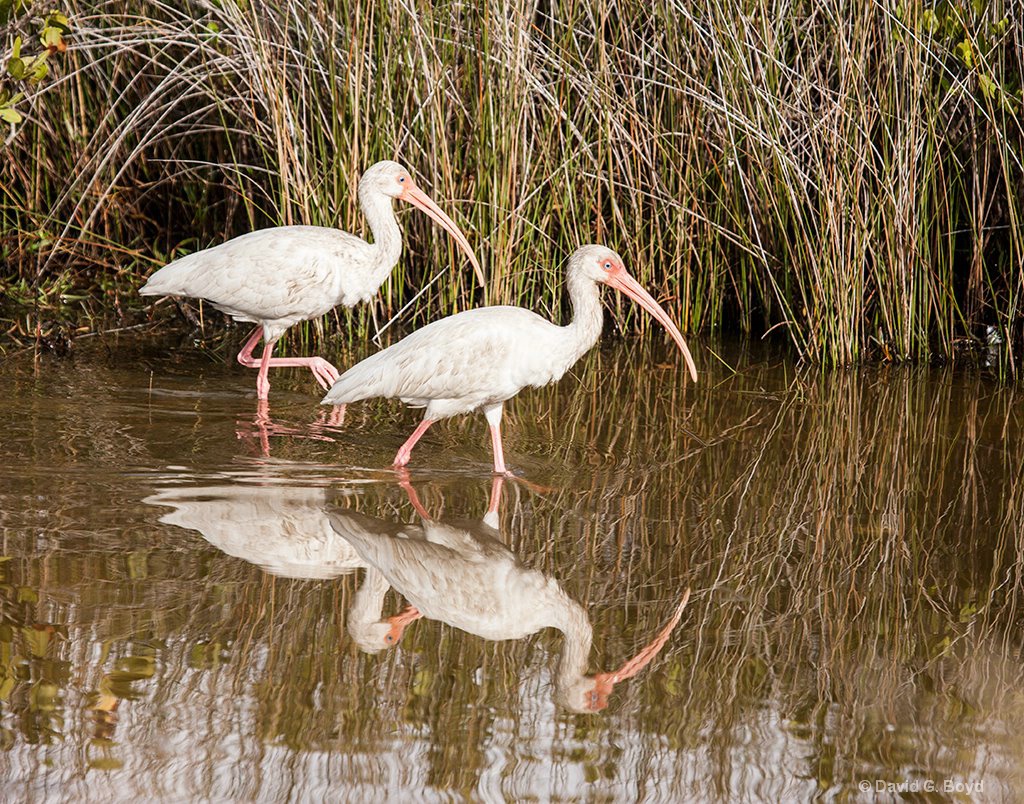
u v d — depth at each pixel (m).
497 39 15.16
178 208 19.00
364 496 10.38
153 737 6.65
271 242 13.41
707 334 17.03
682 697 7.28
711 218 16.67
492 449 11.88
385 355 11.39
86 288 17.47
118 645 7.54
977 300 15.91
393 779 6.36
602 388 14.32
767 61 15.29
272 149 17.17
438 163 15.98
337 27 15.57
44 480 10.26
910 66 14.93
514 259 15.95
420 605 8.36
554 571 9.02
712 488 10.95
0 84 15.89
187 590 8.32
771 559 9.37
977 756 6.75
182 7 17.56
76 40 17.05
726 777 6.48
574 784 6.36
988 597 8.77
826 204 15.17
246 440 11.70
